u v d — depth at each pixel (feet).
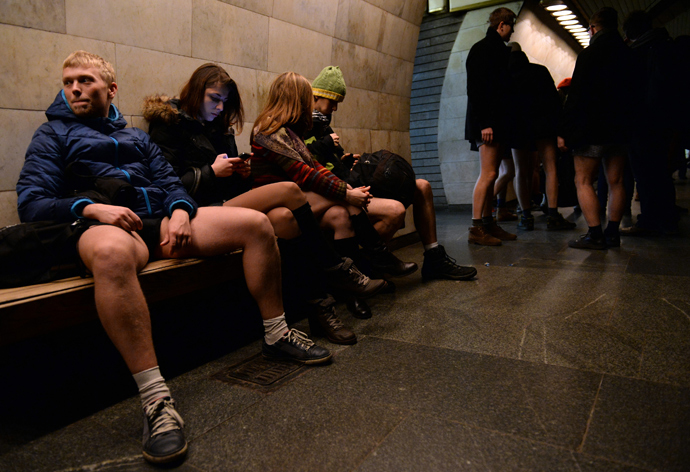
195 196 7.41
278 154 7.63
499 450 4.16
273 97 7.88
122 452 4.50
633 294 8.64
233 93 8.20
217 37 9.40
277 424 4.83
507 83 14.53
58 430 4.95
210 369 6.41
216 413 5.14
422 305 8.82
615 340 6.56
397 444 4.34
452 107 25.16
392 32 14.58
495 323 7.57
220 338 7.71
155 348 7.00
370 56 13.96
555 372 5.68
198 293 7.68
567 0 25.86
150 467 4.24
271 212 7.00
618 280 9.68
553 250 13.44
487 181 14.69
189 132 7.74
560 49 32.81
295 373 6.09
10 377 5.62
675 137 17.56
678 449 4.01
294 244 7.18
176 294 5.98
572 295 8.84
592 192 13.33
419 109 26.40
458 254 13.56
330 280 7.97
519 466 3.92
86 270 5.29
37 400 5.67
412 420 4.76
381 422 4.76
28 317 4.55
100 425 5.03
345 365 6.26
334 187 8.04
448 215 24.26
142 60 8.15
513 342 6.73
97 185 5.75
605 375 5.53
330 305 7.32
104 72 6.25
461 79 24.64
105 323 4.61
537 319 7.64
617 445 4.13
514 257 12.73
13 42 6.55
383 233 9.55
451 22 24.71
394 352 6.63
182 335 7.40
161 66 8.46
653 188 14.84
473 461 4.02
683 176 39.19
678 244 13.32
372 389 5.51
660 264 10.88
